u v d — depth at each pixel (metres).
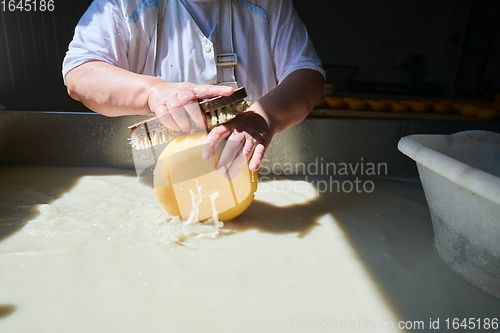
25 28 2.29
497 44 3.98
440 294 0.81
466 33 4.08
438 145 1.03
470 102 2.63
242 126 0.94
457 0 4.02
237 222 1.11
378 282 0.84
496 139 1.04
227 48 1.32
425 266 0.92
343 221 1.16
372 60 4.39
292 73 1.25
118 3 1.22
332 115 1.91
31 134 1.63
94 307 0.73
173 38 1.28
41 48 2.45
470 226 0.81
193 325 0.69
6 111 1.61
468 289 0.83
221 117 0.92
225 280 0.82
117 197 1.27
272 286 0.81
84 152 1.65
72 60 1.12
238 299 0.77
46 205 1.17
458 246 0.88
